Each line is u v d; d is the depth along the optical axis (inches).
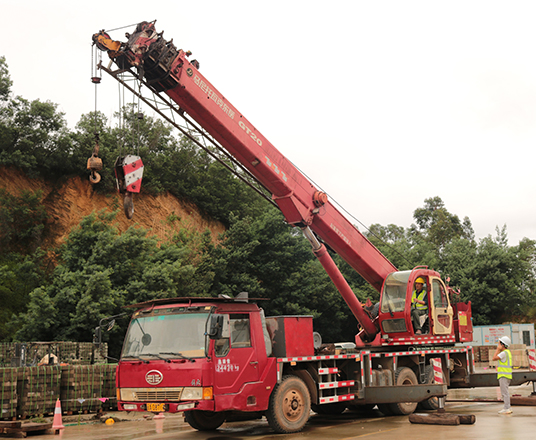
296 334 448.5
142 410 381.4
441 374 515.5
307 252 1691.7
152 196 1806.1
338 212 575.5
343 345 565.6
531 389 822.5
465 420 442.3
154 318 402.9
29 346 870.4
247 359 399.2
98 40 403.2
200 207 2017.7
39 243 1550.2
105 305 1147.9
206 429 458.9
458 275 2087.8
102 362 1005.8
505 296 2025.1
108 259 1254.9
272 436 405.4
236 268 1632.6
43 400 553.9
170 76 429.7
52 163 1646.2
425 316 593.3
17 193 1581.0
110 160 1688.0
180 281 1369.3
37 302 1136.2
